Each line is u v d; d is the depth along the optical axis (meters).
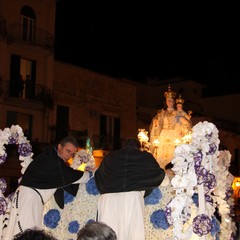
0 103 23.42
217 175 6.80
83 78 26.81
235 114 35.03
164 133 9.88
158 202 6.46
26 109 24.38
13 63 24.09
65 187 6.71
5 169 22.64
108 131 27.86
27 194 6.40
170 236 6.34
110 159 6.04
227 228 7.03
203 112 35.69
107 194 5.96
